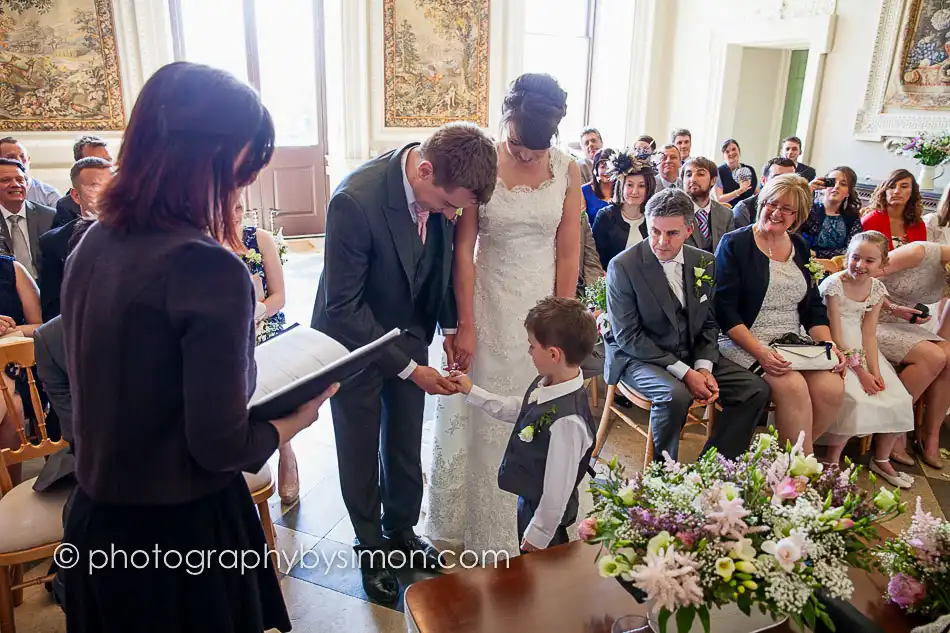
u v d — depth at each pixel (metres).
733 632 1.19
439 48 6.91
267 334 2.54
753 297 2.80
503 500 2.21
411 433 2.11
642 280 2.55
